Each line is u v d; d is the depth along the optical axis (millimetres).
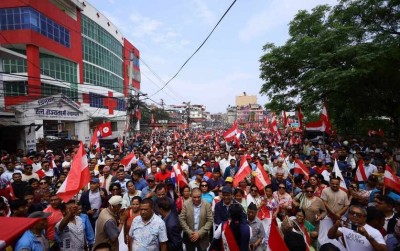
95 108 41656
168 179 7828
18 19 27953
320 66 16672
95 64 42344
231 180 7141
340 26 16359
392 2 14883
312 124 16156
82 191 7375
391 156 12367
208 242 5730
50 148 20453
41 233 4359
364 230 3971
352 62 15156
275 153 15602
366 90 16125
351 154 13500
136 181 8164
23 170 9352
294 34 20906
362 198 6656
